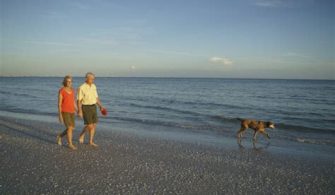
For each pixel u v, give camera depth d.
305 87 71.12
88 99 8.34
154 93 45.56
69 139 8.43
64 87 8.14
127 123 15.77
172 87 70.56
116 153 8.32
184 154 8.55
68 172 6.49
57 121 15.63
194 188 5.78
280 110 23.12
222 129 13.87
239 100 32.41
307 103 29.14
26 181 5.88
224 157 8.35
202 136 12.02
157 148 9.29
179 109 23.22
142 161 7.57
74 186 5.68
